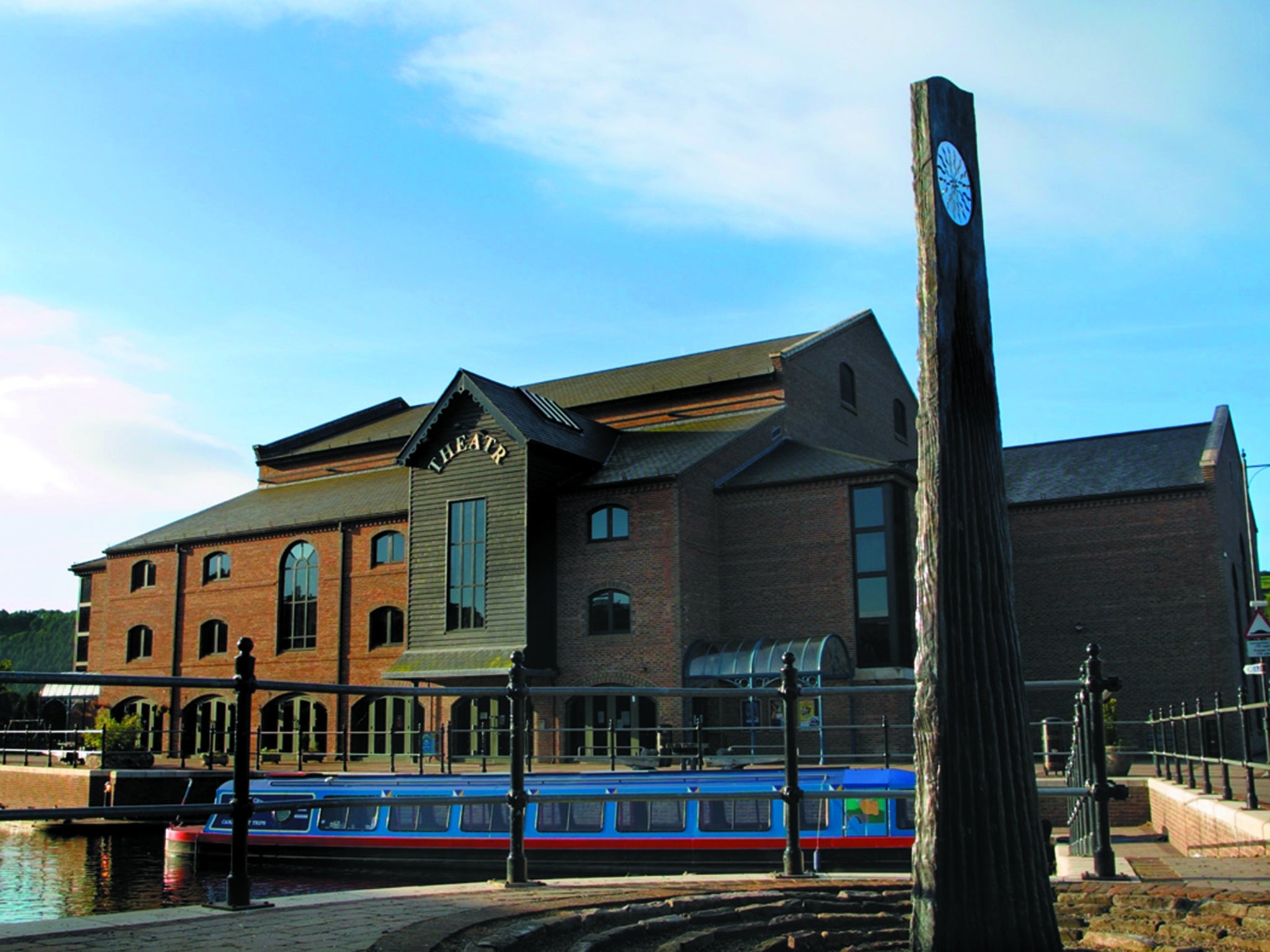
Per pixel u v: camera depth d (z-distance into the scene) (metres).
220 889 20.84
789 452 36.47
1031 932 5.31
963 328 5.91
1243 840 11.92
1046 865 5.47
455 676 34.59
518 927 6.20
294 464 50.31
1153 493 32.81
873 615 32.09
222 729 42.28
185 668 43.66
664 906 7.09
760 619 33.72
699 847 18.41
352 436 50.56
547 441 35.31
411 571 36.75
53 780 32.59
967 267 6.00
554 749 33.44
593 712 33.62
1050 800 20.88
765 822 18.16
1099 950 6.31
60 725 51.94
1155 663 32.19
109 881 22.12
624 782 19.36
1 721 50.94
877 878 8.61
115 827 31.06
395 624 38.78
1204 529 32.19
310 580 41.16
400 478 44.44
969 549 5.66
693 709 32.16
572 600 34.56
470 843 20.23
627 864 18.81
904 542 32.91
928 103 6.08
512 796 8.66
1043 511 34.38
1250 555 30.95
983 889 5.32
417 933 6.00
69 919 6.71
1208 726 30.73
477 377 35.84
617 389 43.06
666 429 39.72
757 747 31.23
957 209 6.05
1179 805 16.47
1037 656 33.69
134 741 35.22
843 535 32.84
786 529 33.81
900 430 47.69
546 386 47.91
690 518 33.53
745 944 6.39
